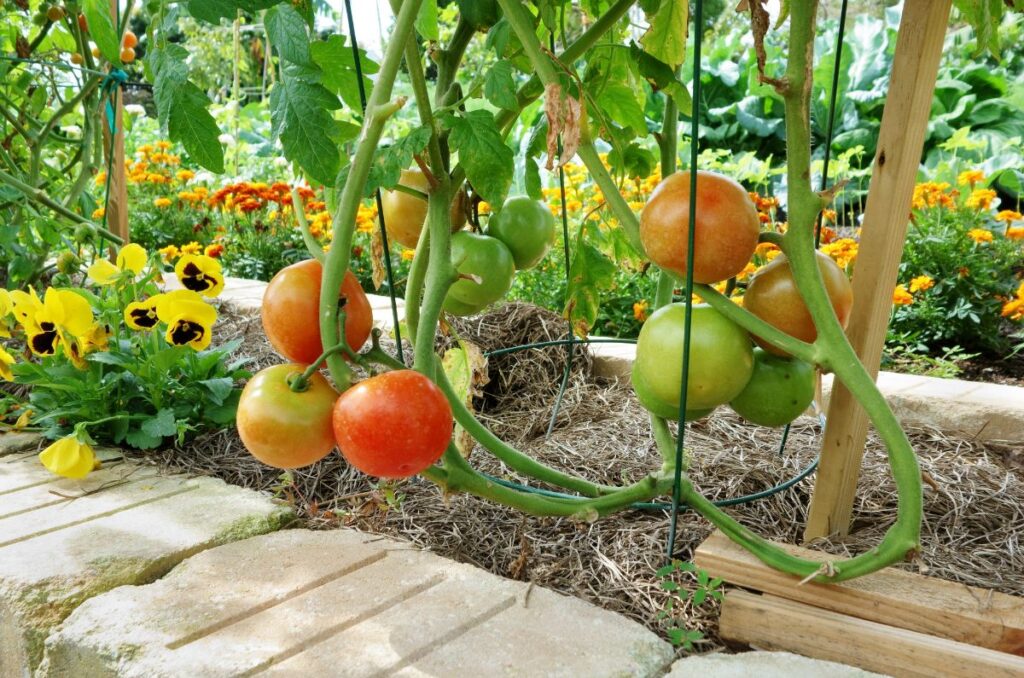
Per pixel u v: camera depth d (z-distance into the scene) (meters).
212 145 1.03
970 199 3.67
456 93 1.28
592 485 1.32
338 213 0.88
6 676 1.31
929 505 1.60
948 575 1.33
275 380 0.86
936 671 1.04
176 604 1.22
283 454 0.85
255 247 4.48
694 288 1.08
